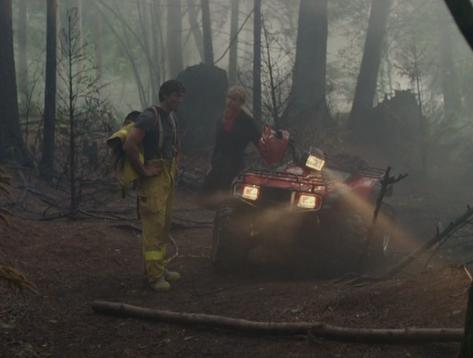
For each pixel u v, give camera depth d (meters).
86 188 11.34
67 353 4.52
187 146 15.54
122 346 4.65
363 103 18.48
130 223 8.72
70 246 7.10
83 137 12.60
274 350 4.43
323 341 4.46
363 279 5.96
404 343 4.27
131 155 5.91
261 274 6.79
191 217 10.16
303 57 17.42
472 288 2.97
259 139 7.36
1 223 7.16
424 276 5.26
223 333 4.82
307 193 6.44
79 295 5.87
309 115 16.34
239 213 6.77
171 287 6.27
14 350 4.46
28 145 13.48
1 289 5.57
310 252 7.47
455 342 4.20
